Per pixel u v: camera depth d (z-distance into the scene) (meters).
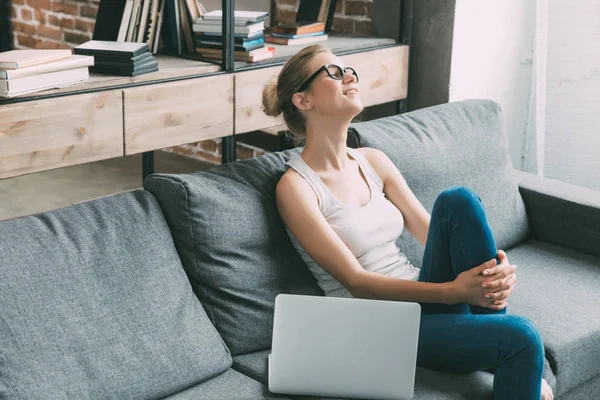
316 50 2.23
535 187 2.93
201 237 1.99
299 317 1.81
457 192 2.03
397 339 1.82
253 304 2.02
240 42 2.91
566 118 3.68
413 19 3.49
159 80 2.64
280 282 2.09
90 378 1.70
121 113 2.52
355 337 1.82
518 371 1.85
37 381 1.63
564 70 3.63
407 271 2.23
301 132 2.29
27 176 4.52
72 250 1.80
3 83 2.26
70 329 1.71
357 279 2.03
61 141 2.39
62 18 4.74
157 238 1.94
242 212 2.06
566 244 2.85
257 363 1.99
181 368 1.83
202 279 2.00
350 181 2.24
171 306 1.88
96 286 1.79
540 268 2.66
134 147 2.58
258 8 3.72
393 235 2.23
